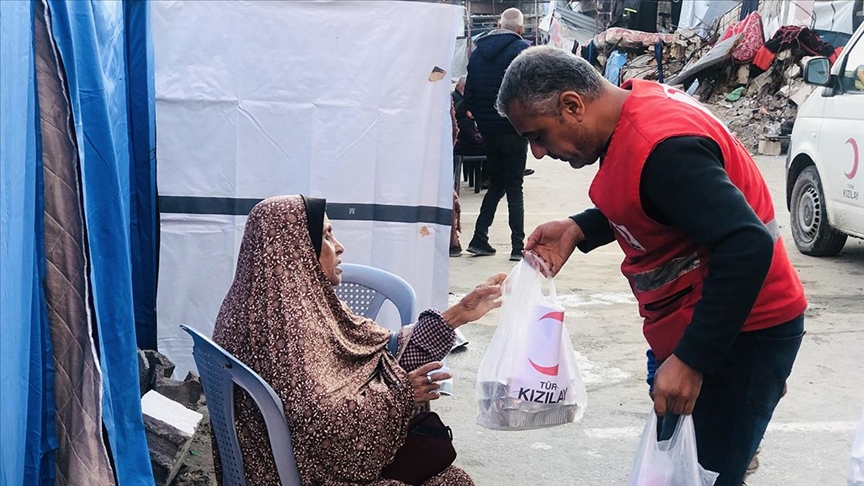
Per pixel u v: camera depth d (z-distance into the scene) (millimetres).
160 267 4656
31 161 2277
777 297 2389
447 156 4730
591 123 2348
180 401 4184
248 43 4551
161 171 4590
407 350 2859
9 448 2076
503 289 2789
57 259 2484
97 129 2758
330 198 4711
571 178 14797
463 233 9875
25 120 2164
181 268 4668
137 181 4117
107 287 2857
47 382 2547
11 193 2053
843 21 21297
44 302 2492
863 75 7438
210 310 4734
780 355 2422
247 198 4664
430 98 4680
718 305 2111
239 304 2529
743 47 20656
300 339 2467
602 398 4914
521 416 2646
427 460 2650
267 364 2453
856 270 7824
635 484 2350
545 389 2629
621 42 26469
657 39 26094
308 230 2562
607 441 4344
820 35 21016
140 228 4191
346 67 4613
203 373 2506
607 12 32281
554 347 2656
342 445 2424
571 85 2332
